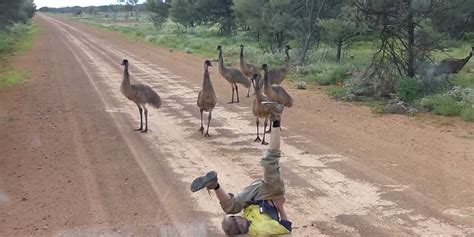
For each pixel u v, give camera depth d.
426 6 18.77
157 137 12.84
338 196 8.59
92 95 19.08
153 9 69.44
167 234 7.15
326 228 7.33
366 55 28.31
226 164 10.48
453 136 12.49
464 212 7.81
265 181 5.98
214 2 53.53
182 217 7.79
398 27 18.86
